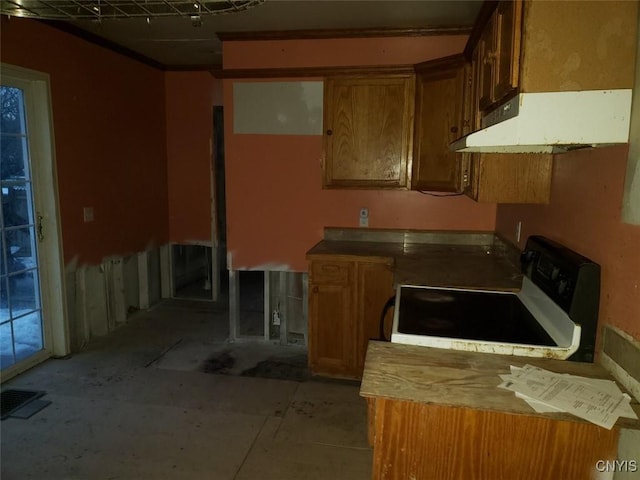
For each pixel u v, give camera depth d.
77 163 3.42
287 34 3.23
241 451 2.29
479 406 1.19
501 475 1.27
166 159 4.71
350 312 3.00
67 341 3.38
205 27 3.17
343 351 3.05
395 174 3.18
